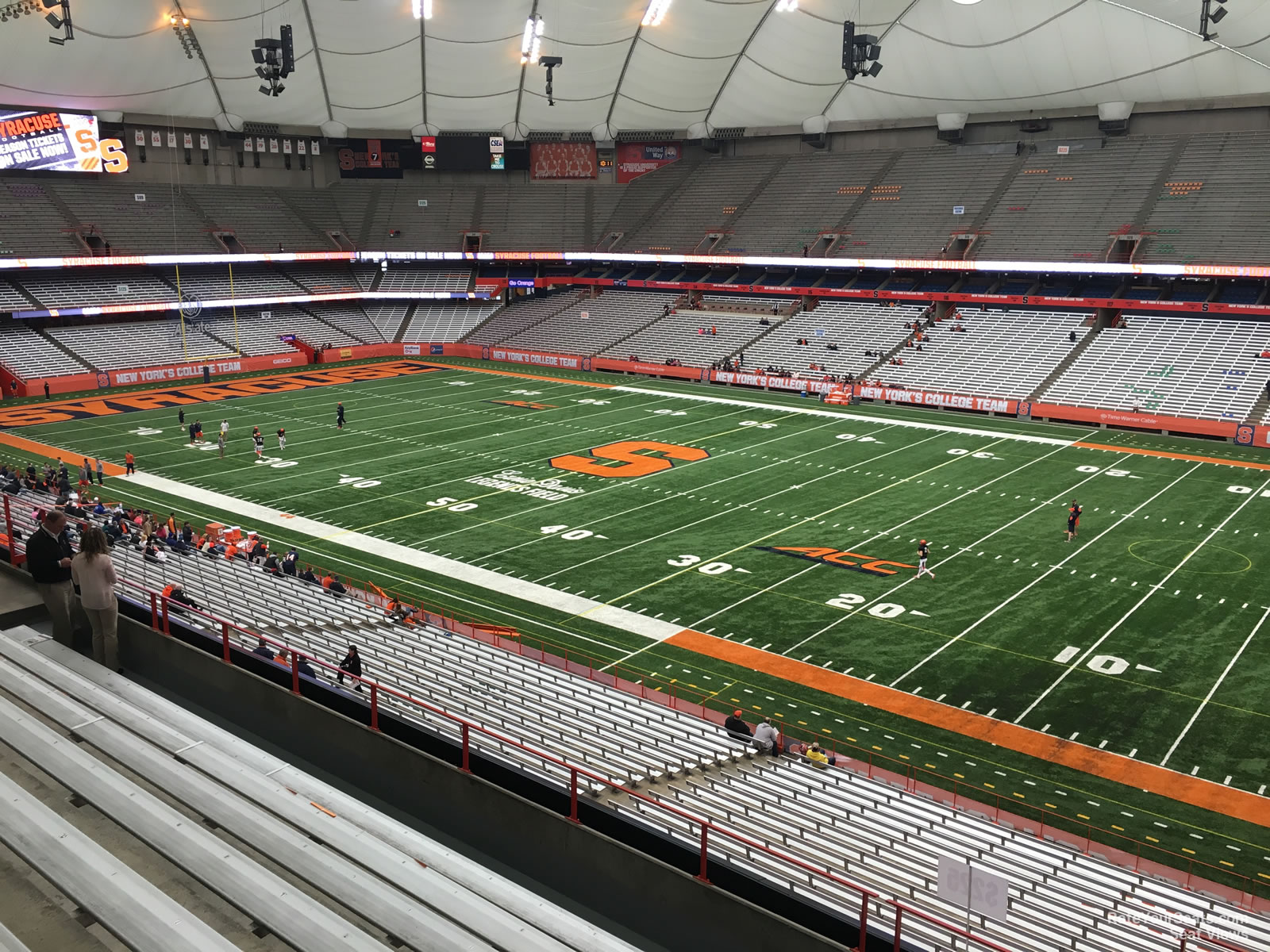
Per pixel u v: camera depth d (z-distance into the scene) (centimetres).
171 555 2403
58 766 865
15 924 655
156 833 777
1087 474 4006
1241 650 2303
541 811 1220
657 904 1126
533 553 3009
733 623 2484
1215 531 3219
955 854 1298
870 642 2367
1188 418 4778
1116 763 1828
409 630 2138
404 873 822
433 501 3572
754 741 1702
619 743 1562
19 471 3841
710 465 4116
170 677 1628
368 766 1402
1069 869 1334
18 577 1614
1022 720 1992
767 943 1044
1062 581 2766
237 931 686
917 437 4722
